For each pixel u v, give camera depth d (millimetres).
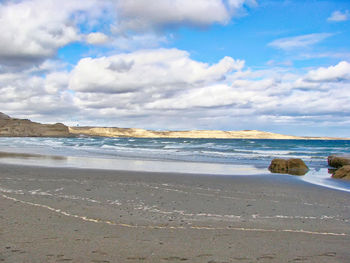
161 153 30781
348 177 13750
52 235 4922
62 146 44844
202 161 22422
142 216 6434
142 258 4027
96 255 4086
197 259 4047
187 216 6574
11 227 5297
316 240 5055
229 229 5641
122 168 16656
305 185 11555
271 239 5055
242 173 15414
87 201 7758
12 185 9953
